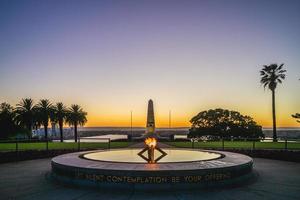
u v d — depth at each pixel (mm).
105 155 17672
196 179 11578
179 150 19359
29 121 64188
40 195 11016
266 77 56125
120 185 11484
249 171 13734
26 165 18984
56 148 24969
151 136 16234
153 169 11539
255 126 55500
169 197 10602
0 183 13156
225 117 56000
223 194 11062
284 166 18391
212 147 25578
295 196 10867
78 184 12141
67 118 72938
